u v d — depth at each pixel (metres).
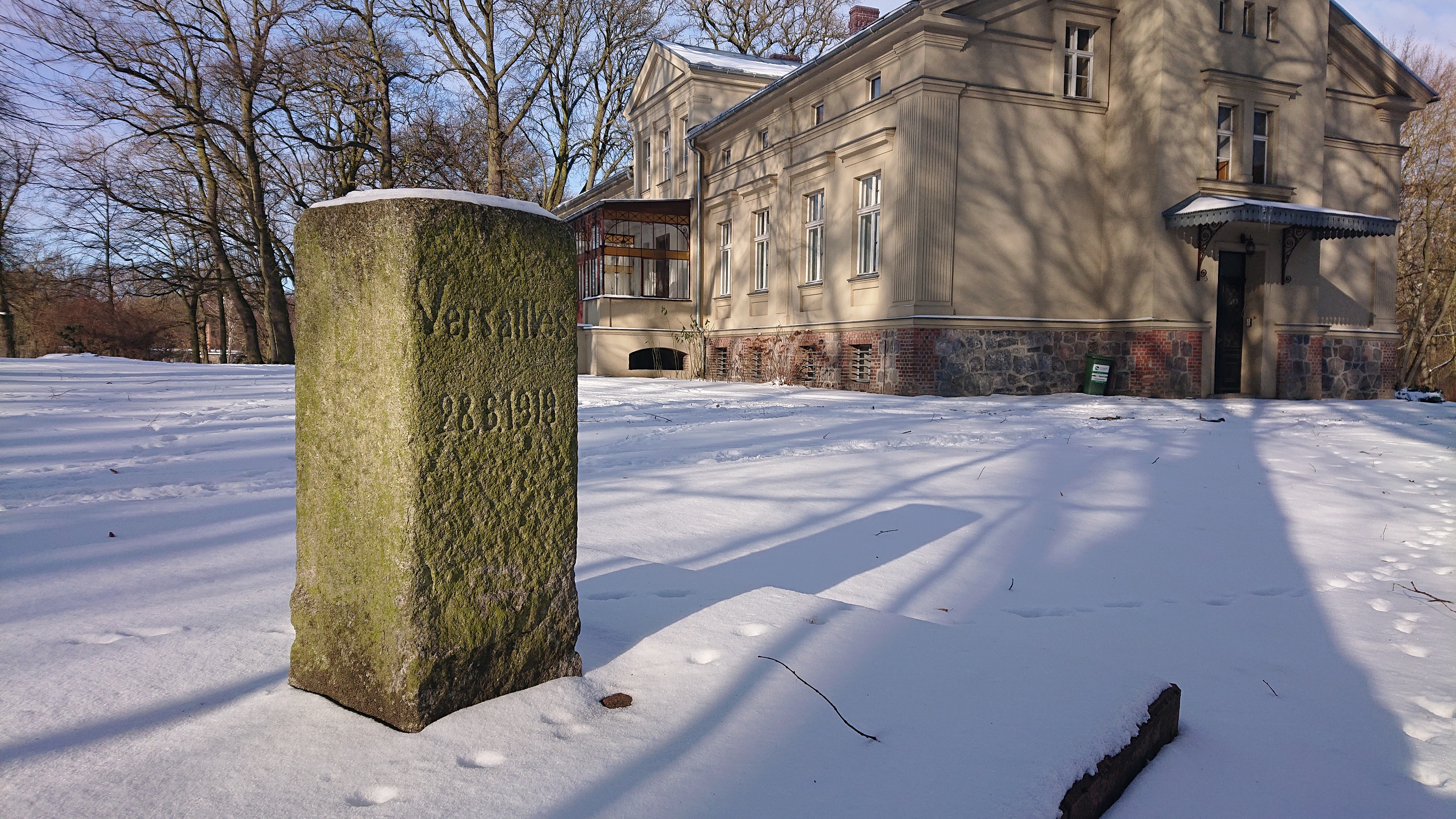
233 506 5.05
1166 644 3.16
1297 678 2.85
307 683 2.24
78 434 8.14
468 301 2.11
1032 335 16.70
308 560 2.25
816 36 37.75
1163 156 15.77
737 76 26.50
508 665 2.21
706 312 25.22
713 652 2.48
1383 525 5.27
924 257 15.83
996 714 2.08
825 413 11.96
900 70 16.38
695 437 9.02
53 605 3.01
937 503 5.66
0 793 1.67
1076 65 17.08
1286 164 17.05
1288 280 17.03
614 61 34.25
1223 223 14.88
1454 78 25.41
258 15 25.81
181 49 25.92
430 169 29.97
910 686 2.24
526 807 1.66
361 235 2.07
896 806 1.67
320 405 2.20
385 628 2.04
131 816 1.60
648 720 2.07
